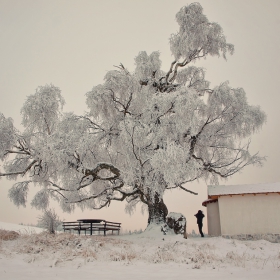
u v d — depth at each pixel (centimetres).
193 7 2175
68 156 1580
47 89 1862
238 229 1922
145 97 1994
